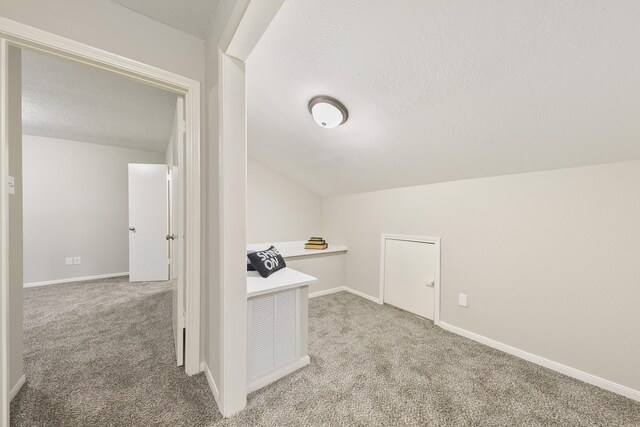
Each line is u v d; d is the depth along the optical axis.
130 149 4.08
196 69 1.54
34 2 1.12
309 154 2.64
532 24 0.96
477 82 1.25
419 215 2.52
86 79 2.01
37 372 1.59
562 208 1.63
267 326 1.52
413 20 1.08
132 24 1.34
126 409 1.30
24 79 2.00
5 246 1.08
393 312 2.64
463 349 1.92
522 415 1.29
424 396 1.42
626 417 1.28
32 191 3.43
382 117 1.72
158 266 3.72
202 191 1.58
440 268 2.33
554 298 1.67
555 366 1.66
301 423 1.23
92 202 3.81
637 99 1.09
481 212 2.04
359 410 1.31
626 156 1.38
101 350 1.85
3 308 1.07
